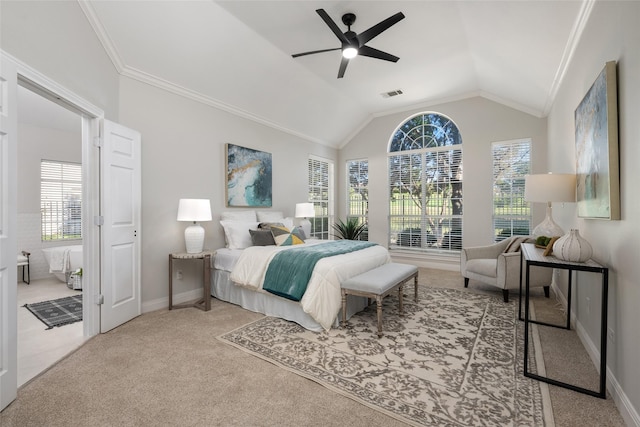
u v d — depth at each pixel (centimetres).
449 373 210
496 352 240
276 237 402
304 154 600
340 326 294
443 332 279
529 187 302
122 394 188
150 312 340
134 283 320
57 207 540
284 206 552
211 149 418
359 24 334
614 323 185
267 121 508
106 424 163
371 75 467
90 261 278
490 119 519
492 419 164
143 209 341
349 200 691
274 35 356
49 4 219
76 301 385
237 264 354
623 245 172
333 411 172
